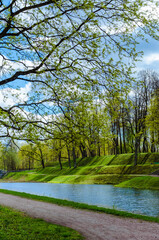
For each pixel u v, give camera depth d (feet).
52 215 44.21
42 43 28.76
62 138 32.89
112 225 36.55
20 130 31.48
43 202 62.69
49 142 33.83
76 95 31.27
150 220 40.42
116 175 142.10
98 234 31.17
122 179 132.77
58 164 260.21
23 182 210.18
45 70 30.58
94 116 31.45
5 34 29.53
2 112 27.78
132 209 61.21
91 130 32.32
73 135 32.24
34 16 28.99
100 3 25.66
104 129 32.04
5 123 30.76
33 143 32.78
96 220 40.11
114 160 176.86
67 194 99.86
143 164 148.05
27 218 39.81
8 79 30.99
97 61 27.27
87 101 30.81
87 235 30.60
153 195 85.25
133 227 35.47
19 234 29.19
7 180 252.62
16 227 33.04
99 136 32.60
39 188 136.98
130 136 172.65
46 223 36.60
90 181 146.92
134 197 82.53
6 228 32.09
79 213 46.50
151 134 148.56
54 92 32.30
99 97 28.71
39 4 26.89
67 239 28.14
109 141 33.99
